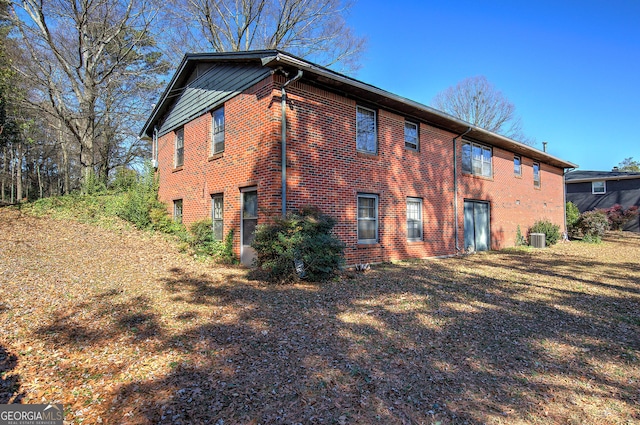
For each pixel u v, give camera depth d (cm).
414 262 1104
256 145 905
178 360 392
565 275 934
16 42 1752
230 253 990
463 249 1368
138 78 2197
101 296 620
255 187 922
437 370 382
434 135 1272
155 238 1160
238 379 352
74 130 1955
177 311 561
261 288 708
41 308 549
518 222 1700
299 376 361
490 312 593
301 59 850
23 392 328
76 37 2036
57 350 416
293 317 540
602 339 480
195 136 1210
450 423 290
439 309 602
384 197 1086
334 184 957
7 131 1664
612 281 859
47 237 1051
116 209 1425
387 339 466
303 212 815
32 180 3703
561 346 455
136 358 397
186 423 282
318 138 927
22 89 1717
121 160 2656
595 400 329
